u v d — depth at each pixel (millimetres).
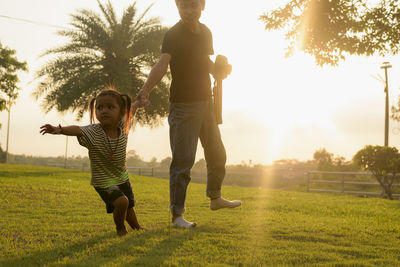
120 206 3037
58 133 2756
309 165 43000
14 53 32031
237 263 2363
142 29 23281
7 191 6977
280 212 5461
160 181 14148
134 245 2771
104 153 3010
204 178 26297
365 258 2670
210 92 3979
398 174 13391
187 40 3814
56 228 3502
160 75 3715
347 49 7773
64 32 21906
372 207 7090
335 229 3861
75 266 2232
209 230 3447
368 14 7738
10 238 3047
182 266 2258
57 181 10250
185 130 3795
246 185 27906
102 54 23047
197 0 3791
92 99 3176
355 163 13945
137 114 23766
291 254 2646
